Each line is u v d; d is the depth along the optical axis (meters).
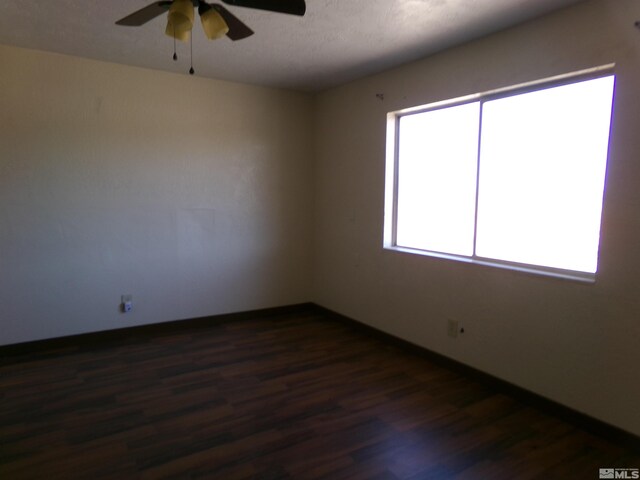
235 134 4.40
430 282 3.53
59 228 3.65
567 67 2.53
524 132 2.89
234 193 4.46
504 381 2.98
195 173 4.22
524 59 2.75
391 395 2.94
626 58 2.27
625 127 2.29
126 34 3.05
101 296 3.88
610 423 2.41
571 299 2.57
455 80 3.21
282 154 4.72
